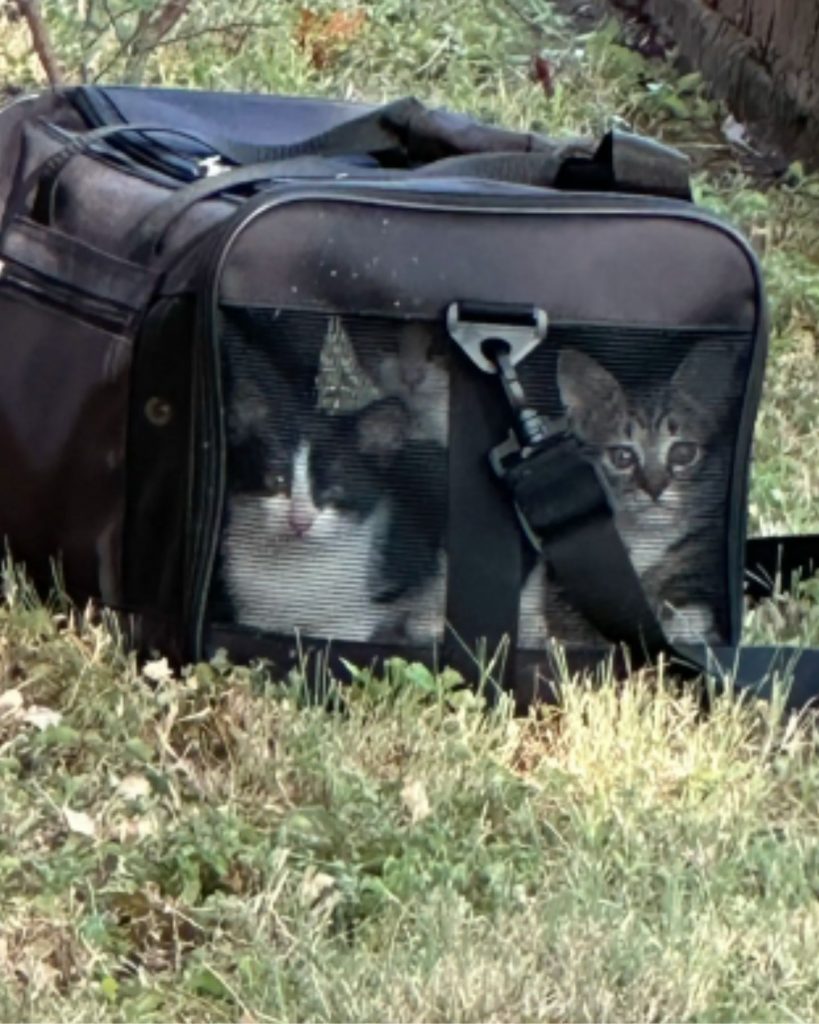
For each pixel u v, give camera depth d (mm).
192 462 7004
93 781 6609
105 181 7602
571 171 7730
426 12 15172
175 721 6949
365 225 6941
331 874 6203
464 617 7051
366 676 7023
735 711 7094
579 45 15703
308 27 14453
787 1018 5758
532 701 7148
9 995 5652
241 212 6891
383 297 6930
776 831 6711
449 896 6027
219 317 6875
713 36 15734
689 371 7125
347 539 7020
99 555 7336
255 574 7039
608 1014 5660
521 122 13594
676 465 7148
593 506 6996
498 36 15078
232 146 8086
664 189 7621
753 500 8773
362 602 7039
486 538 7031
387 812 6488
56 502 7438
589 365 7047
